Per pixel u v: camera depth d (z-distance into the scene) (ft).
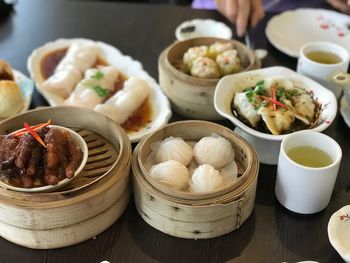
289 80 1.85
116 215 1.53
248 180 1.45
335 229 1.37
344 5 2.88
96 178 1.55
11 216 1.38
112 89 2.17
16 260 1.44
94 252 1.46
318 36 2.54
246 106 1.73
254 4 2.57
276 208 1.60
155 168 1.51
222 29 2.51
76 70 2.20
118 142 1.62
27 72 2.28
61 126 1.69
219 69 2.04
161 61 2.06
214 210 1.39
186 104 1.98
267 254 1.45
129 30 2.61
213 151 1.57
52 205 1.34
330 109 1.70
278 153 1.73
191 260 1.44
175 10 2.78
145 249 1.47
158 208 1.44
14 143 1.49
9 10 2.75
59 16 2.73
